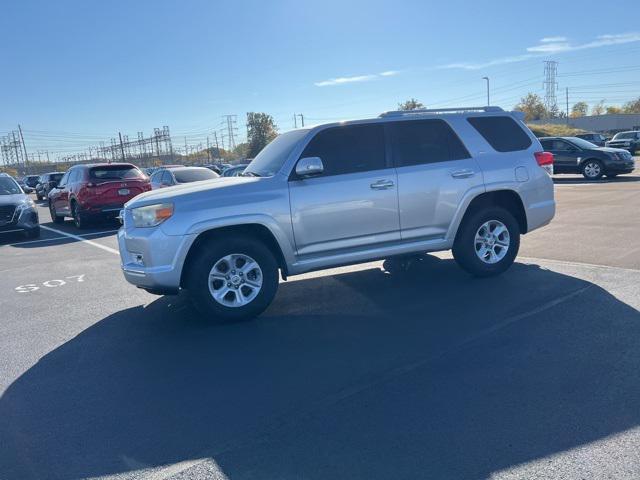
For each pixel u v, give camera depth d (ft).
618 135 126.21
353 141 20.20
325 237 19.40
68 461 10.64
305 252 19.27
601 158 64.64
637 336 15.06
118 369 15.16
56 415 12.59
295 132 20.98
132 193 50.44
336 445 10.62
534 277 21.75
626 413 11.16
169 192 18.83
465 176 21.21
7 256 37.37
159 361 15.55
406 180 20.34
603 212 38.47
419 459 10.00
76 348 17.13
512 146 22.59
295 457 10.30
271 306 20.26
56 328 19.47
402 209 20.34
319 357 15.06
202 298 17.98
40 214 74.43
